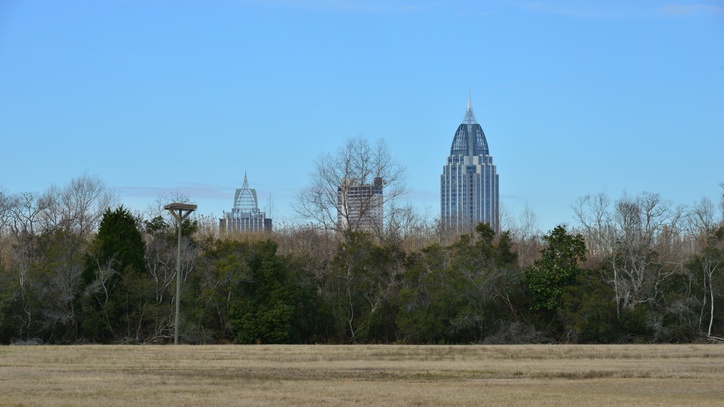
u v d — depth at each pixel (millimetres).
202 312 60750
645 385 29469
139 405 23203
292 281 62469
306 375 31594
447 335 62031
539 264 64625
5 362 36094
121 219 63094
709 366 36250
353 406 23484
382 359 39531
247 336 60375
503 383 29781
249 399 24516
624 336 61625
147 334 61469
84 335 60688
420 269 64188
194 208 54750
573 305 61656
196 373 31953
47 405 23047
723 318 62938
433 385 28766
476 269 63250
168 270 64500
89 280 60969
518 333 61594
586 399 25406
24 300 59094
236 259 61688
